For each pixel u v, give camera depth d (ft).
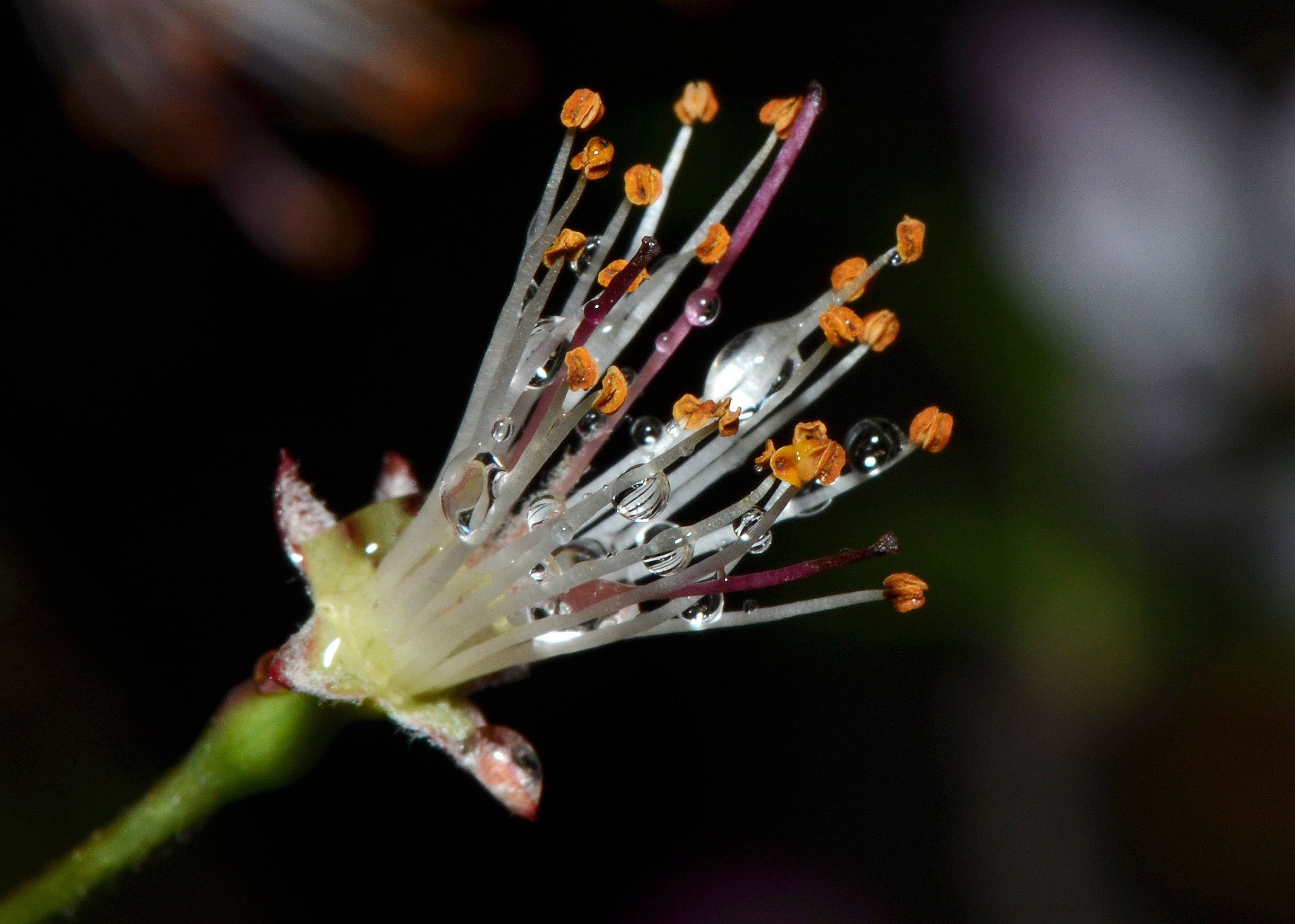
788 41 0.45
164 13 0.43
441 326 0.44
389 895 0.44
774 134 0.36
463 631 0.35
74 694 0.42
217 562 0.44
